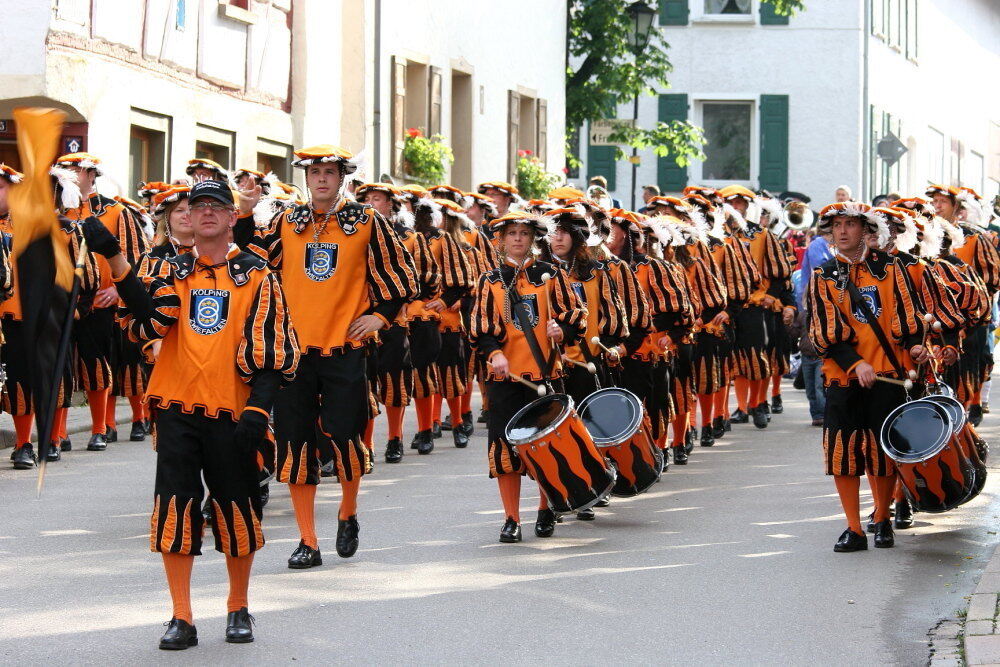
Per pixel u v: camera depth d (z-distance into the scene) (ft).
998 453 55.67
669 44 161.89
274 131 96.02
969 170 222.89
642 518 44.21
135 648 29.35
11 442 57.77
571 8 153.28
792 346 79.87
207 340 29.25
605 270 45.52
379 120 104.94
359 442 37.27
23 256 27.55
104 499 46.44
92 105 74.95
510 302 40.81
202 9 86.28
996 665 27.71
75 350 56.39
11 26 71.92
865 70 167.84
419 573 36.32
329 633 30.60
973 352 60.08
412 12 110.22
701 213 63.41
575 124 154.51
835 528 42.32
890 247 39.27
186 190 43.09
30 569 36.37
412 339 57.57
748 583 35.35
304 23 99.30
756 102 168.14
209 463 29.45
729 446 61.11
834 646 29.81
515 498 40.57
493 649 29.50
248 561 29.89
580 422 39.55
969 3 220.23
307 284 37.14
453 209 59.11
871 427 39.24
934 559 38.01
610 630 30.99
